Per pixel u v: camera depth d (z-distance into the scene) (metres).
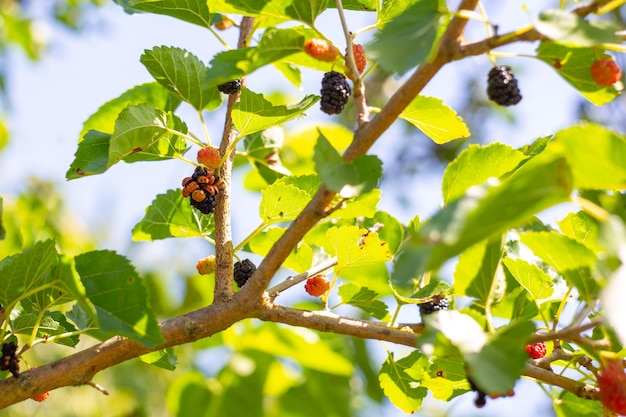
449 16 1.09
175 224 1.24
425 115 1.19
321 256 1.27
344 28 1.12
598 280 1.04
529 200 1.00
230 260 1.16
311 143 1.56
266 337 1.54
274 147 1.31
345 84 1.15
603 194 1.08
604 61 1.12
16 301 1.12
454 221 1.00
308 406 1.60
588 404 1.17
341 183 1.08
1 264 1.14
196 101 1.21
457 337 1.06
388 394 1.23
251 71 1.11
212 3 1.16
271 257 1.12
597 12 1.08
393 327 1.16
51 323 1.16
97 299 1.10
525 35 1.07
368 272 1.42
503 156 1.17
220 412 1.53
